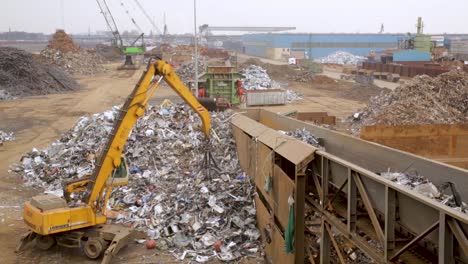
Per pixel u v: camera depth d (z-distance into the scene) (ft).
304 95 167.94
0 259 40.98
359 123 98.94
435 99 93.61
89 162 66.28
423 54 253.85
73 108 139.03
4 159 77.20
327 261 30.32
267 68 244.42
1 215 51.78
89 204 41.60
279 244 33.83
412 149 58.44
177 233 43.93
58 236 41.78
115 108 85.46
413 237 22.48
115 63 372.17
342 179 27.91
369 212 24.39
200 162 60.59
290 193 30.45
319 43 438.40
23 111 133.28
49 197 42.24
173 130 73.20
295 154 31.37
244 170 50.39
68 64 266.98
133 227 45.65
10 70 176.86
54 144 77.20
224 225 44.78
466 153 58.23
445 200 24.06
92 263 40.11
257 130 45.14
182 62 263.49
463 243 17.47
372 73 217.56
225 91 126.82
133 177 58.65
